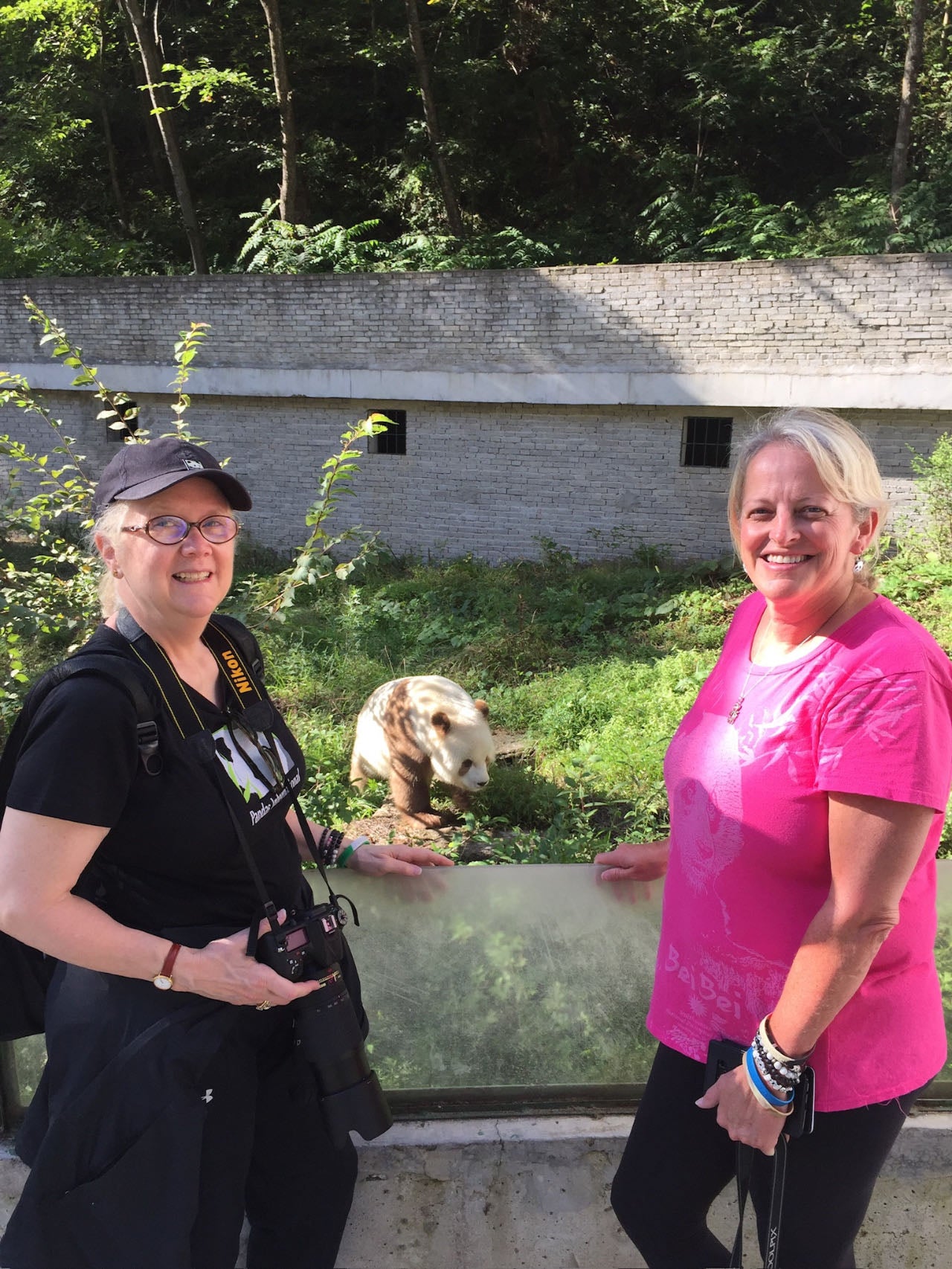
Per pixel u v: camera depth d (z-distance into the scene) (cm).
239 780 185
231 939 175
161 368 1628
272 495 1650
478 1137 231
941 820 173
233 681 193
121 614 184
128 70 2566
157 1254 166
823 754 163
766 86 2362
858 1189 181
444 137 2434
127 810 171
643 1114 200
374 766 718
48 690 168
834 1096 174
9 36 2367
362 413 1552
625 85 2514
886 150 2453
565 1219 234
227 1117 179
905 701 158
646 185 2459
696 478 1384
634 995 242
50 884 161
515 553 1516
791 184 2556
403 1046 243
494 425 1484
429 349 1470
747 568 180
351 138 2664
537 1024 242
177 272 2466
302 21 2428
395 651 1071
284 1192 204
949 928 235
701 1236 202
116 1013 173
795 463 171
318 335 1529
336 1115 191
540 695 914
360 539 1577
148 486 174
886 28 2492
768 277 1261
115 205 2736
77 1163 171
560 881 238
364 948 240
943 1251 234
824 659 168
